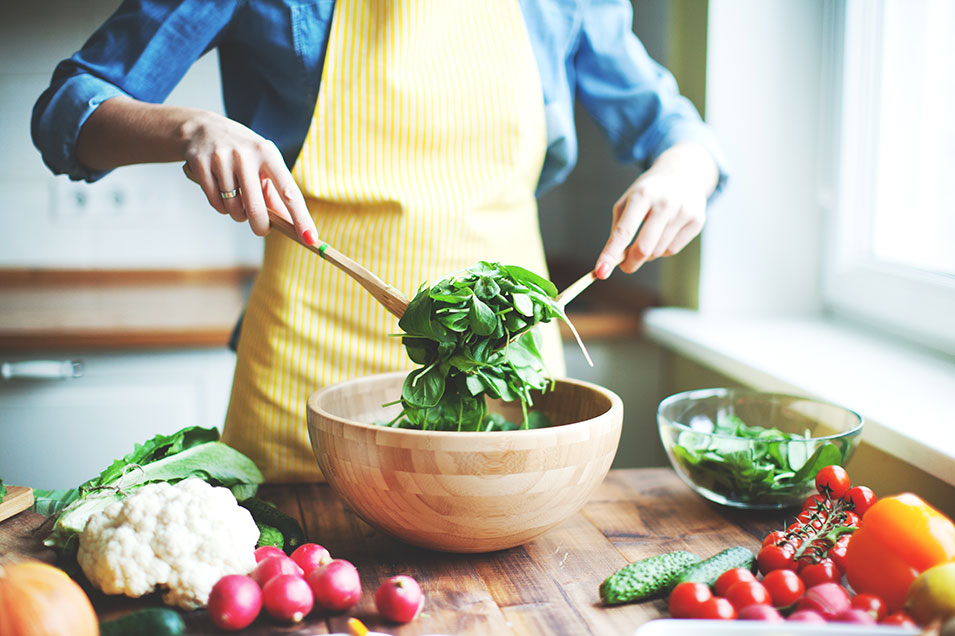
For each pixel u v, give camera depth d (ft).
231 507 2.57
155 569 2.45
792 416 3.53
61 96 3.45
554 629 2.38
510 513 2.61
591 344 6.22
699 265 5.82
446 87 3.74
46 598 2.06
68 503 3.08
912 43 4.99
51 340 5.72
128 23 3.57
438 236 3.76
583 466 2.65
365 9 3.63
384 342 3.77
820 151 5.71
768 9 5.52
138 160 3.43
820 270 5.84
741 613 2.22
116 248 7.59
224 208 3.20
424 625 2.39
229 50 3.84
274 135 3.81
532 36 3.92
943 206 4.75
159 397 6.00
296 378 3.75
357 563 2.78
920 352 4.75
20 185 7.38
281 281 3.79
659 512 3.22
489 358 2.74
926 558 2.33
